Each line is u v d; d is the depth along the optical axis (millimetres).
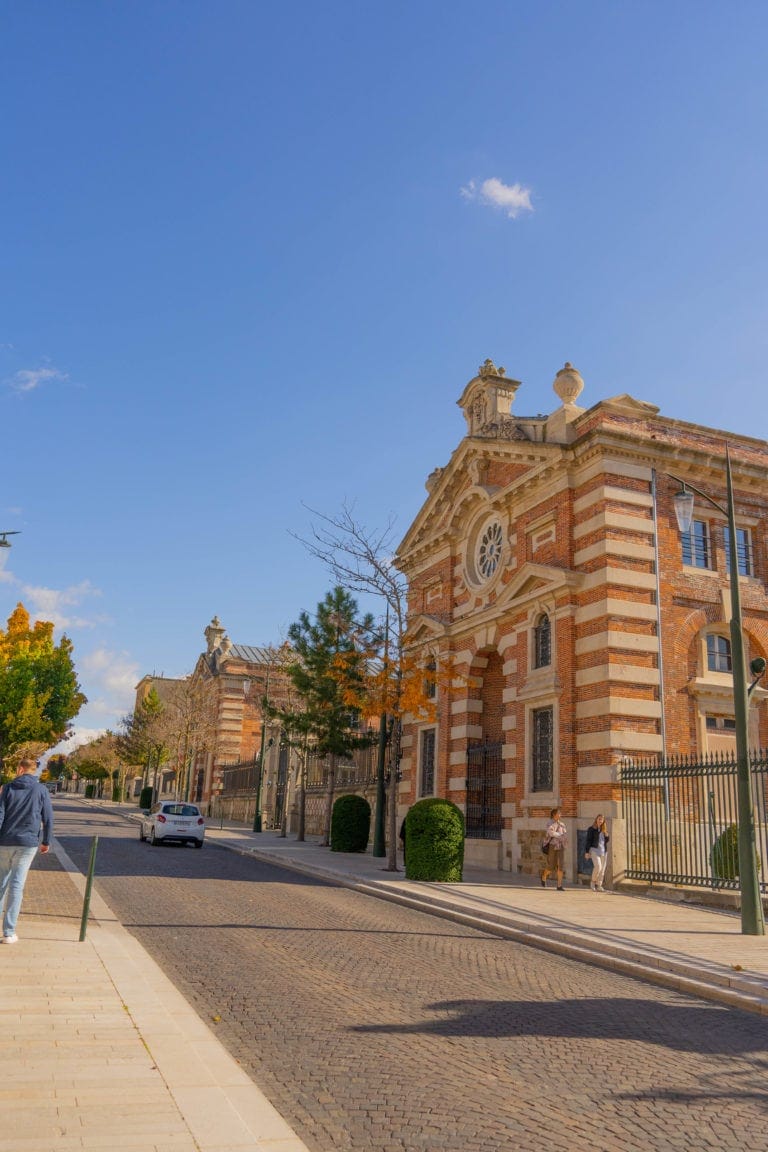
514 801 22406
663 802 18641
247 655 62219
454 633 26750
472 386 27062
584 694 20250
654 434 21547
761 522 22531
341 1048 6574
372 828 29547
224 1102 5117
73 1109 4855
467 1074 6086
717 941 11875
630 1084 6031
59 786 136375
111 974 8367
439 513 29141
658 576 20625
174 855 23516
